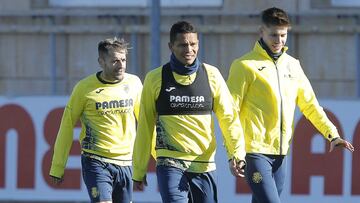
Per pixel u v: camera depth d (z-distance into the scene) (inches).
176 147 749.3
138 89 908.0
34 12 1582.2
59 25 1579.7
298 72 818.8
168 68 749.3
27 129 1243.2
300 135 1170.0
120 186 911.0
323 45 1505.9
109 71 887.1
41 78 1581.0
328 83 1505.9
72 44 1573.6
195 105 747.4
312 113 823.7
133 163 769.6
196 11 1539.1
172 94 745.0
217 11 1535.4
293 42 1510.8
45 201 1245.7
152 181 1201.4
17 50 1588.3
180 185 746.8
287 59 815.7
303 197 1175.0
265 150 800.3
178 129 748.0
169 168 749.3
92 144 895.1
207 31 1528.1
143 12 1555.1
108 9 1568.7
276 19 790.5
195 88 746.2
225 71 1529.3
